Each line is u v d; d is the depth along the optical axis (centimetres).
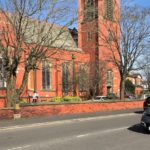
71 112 3172
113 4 4584
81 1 3409
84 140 1603
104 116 2881
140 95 6631
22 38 2861
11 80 2933
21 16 2809
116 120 2595
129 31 4422
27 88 5038
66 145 1463
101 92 5978
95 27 4331
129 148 1400
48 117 2750
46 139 1636
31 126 2214
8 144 1498
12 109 2614
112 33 4588
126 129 2014
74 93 5612
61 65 5181
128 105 3934
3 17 2973
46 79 5591
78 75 5681
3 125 2178
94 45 5934
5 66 2930
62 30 3120
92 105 3419
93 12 3709
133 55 4462
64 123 2408
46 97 5503
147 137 1702
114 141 1576
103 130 1972
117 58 5294
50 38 3028
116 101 3756
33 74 5225
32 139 1639
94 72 5741
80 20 3538
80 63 5875
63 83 5750
